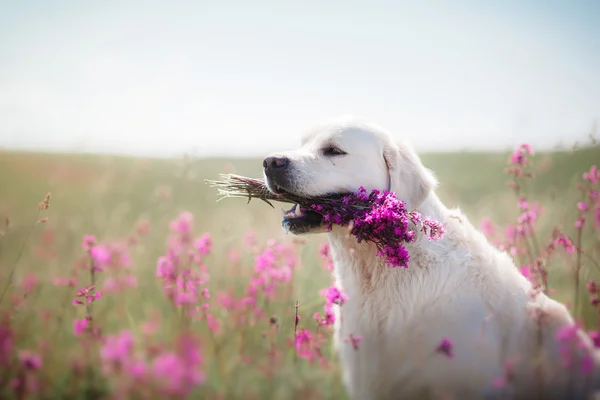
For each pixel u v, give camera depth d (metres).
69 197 11.60
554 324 3.11
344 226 3.38
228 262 5.59
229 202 11.51
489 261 3.49
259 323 3.92
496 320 3.18
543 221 6.16
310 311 4.22
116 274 4.66
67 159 15.80
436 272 3.38
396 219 3.16
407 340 3.26
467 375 2.98
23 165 14.84
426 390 3.08
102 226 7.57
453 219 3.71
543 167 5.59
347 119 3.77
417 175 3.69
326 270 5.45
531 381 2.79
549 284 4.55
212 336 3.34
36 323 3.90
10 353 2.67
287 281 4.20
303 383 2.80
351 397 3.41
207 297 3.57
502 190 10.92
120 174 13.56
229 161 16.88
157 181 13.41
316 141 3.75
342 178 3.57
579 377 2.67
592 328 3.70
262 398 2.70
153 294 4.91
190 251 3.88
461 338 3.10
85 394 2.69
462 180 13.71
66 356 3.13
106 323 4.07
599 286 3.73
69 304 4.20
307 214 3.59
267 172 3.58
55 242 6.65
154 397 2.14
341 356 3.56
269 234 6.73
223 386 2.74
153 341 3.35
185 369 1.86
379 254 3.41
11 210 9.29
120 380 2.05
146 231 6.04
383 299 3.44
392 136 3.80
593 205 4.44
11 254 6.20
